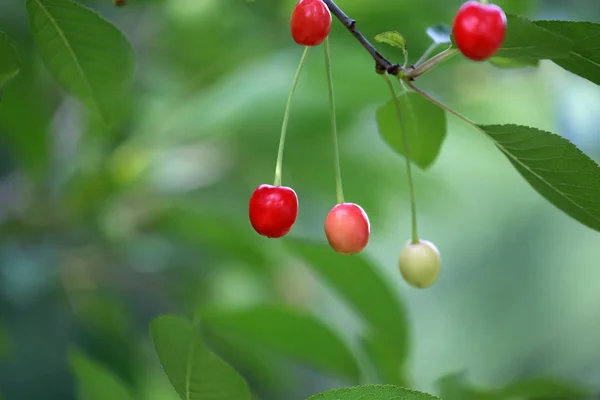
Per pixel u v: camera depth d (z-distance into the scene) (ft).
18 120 2.15
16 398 2.09
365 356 1.91
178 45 2.46
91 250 2.29
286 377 2.28
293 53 2.21
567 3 2.25
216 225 2.23
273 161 2.28
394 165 2.38
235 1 2.35
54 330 2.17
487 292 4.36
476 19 1.51
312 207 2.40
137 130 2.29
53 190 2.27
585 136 2.24
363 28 2.15
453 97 2.48
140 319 2.34
